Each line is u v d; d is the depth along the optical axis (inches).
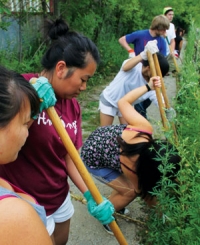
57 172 67.4
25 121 34.0
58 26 60.2
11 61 217.8
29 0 235.3
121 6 323.0
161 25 178.5
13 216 26.5
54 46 59.9
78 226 108.3
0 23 199.9
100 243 101.7
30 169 64.2
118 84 130.7
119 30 373.4
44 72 62.5
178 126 101.4
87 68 59.6
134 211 114.7
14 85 32.1
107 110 135.0
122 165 83.4
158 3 386.0
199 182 78.4
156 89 93.5
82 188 71.8
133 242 101.4
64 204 73.8
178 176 74.4
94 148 93.4
